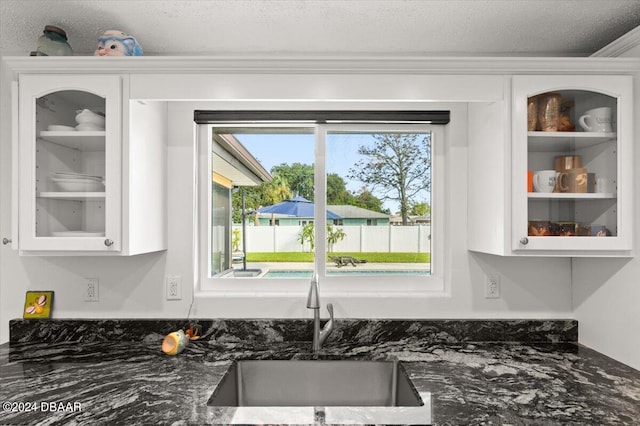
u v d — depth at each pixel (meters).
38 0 1.48
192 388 1.32
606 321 1.66
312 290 1.71
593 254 1.55
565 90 1.57
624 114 1.55
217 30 1.70
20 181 1.54
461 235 1.90
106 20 1.62
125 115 1.56
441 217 1.98
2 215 1.87
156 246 1.78
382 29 1.69
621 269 1.58
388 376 1.61
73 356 1.65
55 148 1.57
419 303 1.89
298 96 1.59
